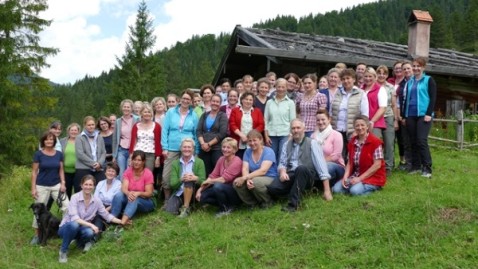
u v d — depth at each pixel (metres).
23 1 20.20
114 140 8.64
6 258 6.80
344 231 5.96
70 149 8.61
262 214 6.91
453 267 5.01
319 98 8.02
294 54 12.21
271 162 7.29
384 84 8.36
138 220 7.48
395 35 102.75
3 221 8.80
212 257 5.90
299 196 6.89
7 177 15.38
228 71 15.67
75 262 6.49
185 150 7.61
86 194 7.15
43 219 7.42
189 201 7.56
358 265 5.28
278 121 7.92
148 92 31.75
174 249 6.30
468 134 12.05
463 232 5.61
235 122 7.97
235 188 7.18
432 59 15.09
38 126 20.27
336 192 7.29
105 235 7.07
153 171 8.46
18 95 18.70
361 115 7.25
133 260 6.20
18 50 19.95
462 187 7.09
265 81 8.33
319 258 5.52
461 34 68.00
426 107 7.79
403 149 8.79
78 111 68.62
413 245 5.52
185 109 8.19
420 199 6.39
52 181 8.05
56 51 20.92
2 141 17.95
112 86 32.06
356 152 7.32
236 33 14.13
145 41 32.31
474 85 14.90
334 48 13.71
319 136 7.59
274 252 5.79
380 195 6.89
